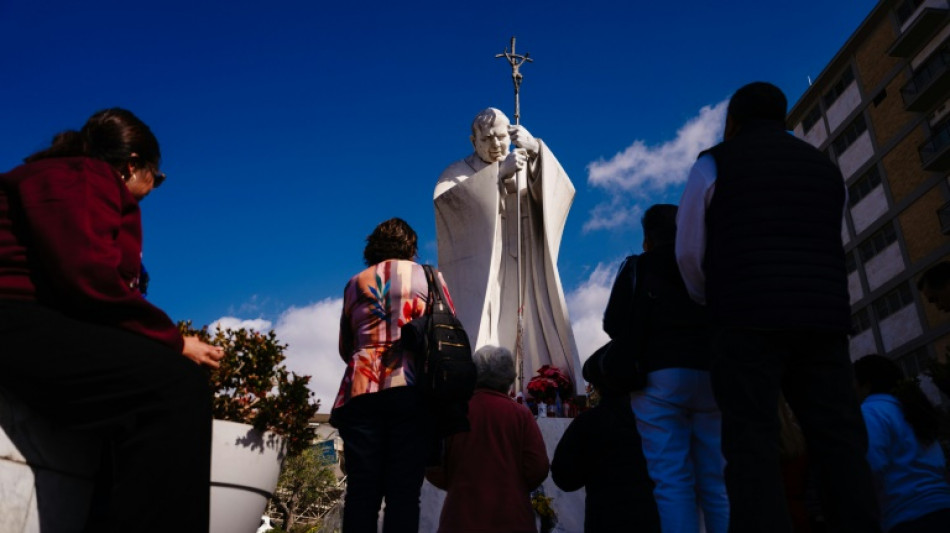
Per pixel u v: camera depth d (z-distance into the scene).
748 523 2.41
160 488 1.99
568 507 6.97
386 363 3.46
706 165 2.90
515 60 11.00
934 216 30.75
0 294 1.97
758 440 2.49
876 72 33.97
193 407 2.10
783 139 2.88
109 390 1.97
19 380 1.91
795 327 2.55
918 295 31.41
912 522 3.75
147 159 2.52
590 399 9.24
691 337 3.30
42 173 2.07
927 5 30.47
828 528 2.54
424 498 6.91
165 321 2.15
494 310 9.81
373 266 3.70
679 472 3.22
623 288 3.46
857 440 2.54
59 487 2.09
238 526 3.54
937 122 30.69
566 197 10.44
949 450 4.30
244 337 4.08
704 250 2.89
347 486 3.34
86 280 1.97
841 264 2.74
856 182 35.62
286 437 3.82
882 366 4.25
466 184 9.99
